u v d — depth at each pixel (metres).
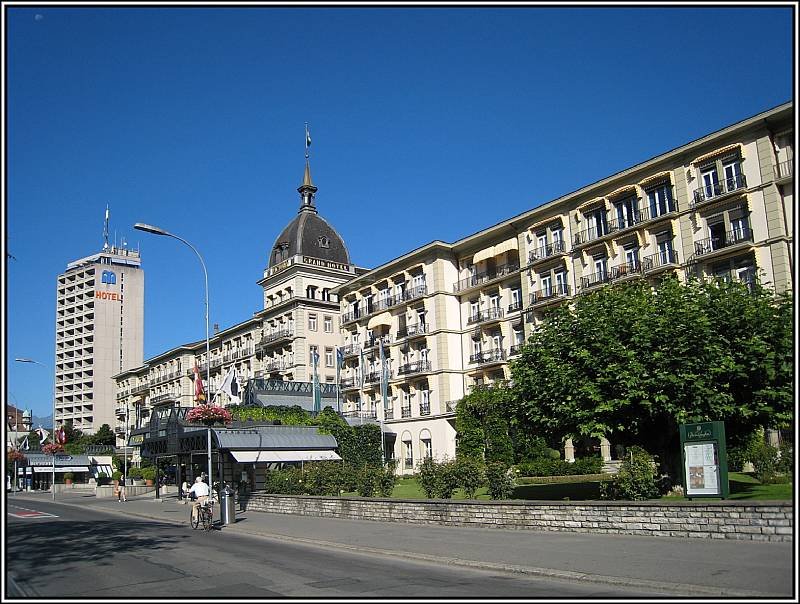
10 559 16.72
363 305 73.12
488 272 62.03
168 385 110.94
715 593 10.92
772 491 23.66
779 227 40.94
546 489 33.16
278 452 41.62
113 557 17.02
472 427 52.06
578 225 53.16
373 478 28.72
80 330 151.38
